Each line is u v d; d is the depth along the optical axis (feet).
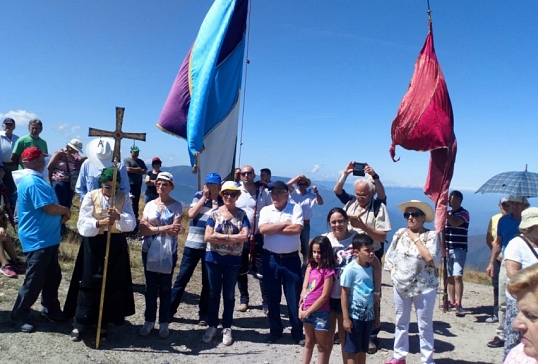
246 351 17.16
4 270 21.71
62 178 27.12
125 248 16.75
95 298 15.98
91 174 20.81
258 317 21.86
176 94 22.85
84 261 16.08
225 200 17.69
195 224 19.11
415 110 19.58
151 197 36.96
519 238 13.70
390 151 20.24
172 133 22.94
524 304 6.08
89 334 16.79
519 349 6.97
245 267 22.63
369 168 18.15
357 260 14.24
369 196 17.49
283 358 16.75
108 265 16.17
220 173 23.08
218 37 21.58
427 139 19.48
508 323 13.56
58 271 17.42
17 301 16.22
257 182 22.94
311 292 14.28
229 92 23.17
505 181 18.28
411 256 15.98
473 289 32.42
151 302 17.76
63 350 15.16
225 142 23.13
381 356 17.81
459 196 24.30
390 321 22.89
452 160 19.58
